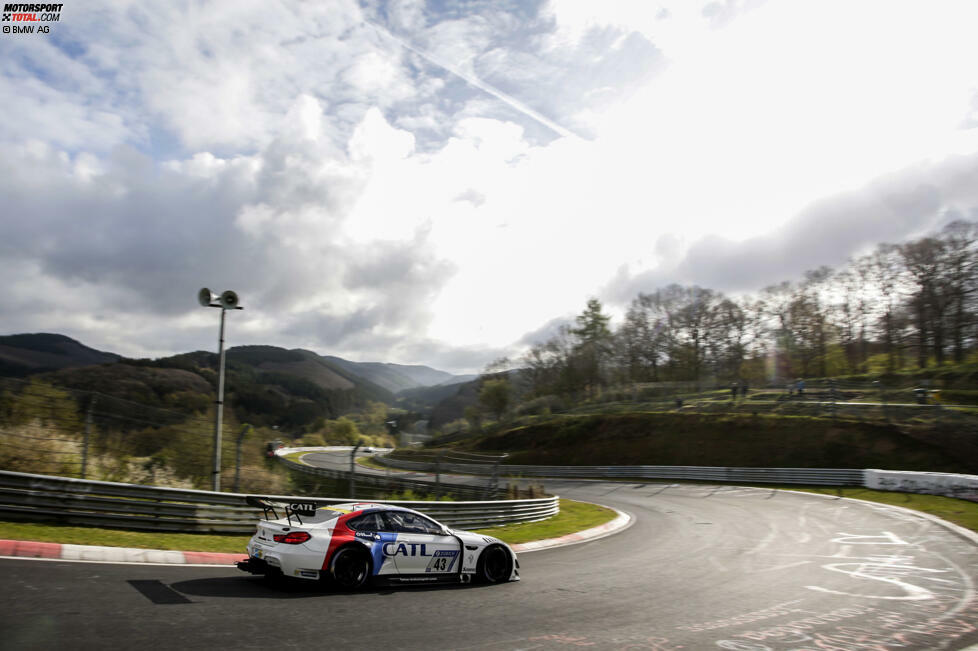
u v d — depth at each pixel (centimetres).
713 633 673
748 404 5059
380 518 858
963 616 776
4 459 1366
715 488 3447
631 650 595
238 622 594
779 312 8156
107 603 621
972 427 3738
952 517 1919
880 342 7519
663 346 8275
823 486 3247
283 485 1880
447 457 2286
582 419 5650
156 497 1167
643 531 1812
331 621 631
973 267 6625
